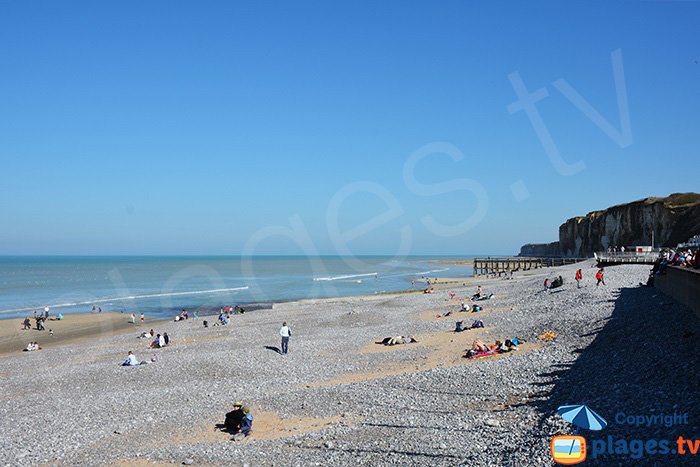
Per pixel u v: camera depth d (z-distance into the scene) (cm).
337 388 2092
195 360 2928
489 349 2522
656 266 3534
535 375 1947
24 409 2172
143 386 2489
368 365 2597
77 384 2606
